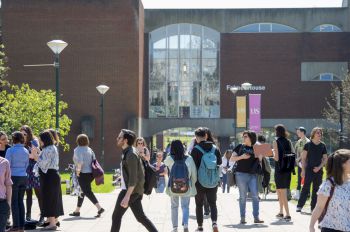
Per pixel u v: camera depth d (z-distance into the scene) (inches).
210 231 657.6
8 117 2004.2
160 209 888.9
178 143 605.9
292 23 2716.5
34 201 978.7
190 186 605.9
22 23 2420.0
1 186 498.6
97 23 2429.9
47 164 652.7
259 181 740.7
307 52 2711.6
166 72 2701.8
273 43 2711.6
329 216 360.8
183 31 2706.7
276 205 944.3
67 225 701.3
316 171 764.6
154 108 2706.7
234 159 709.3
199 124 2701.8
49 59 2422.5
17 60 2421.3
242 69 2709.2
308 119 2711.6
